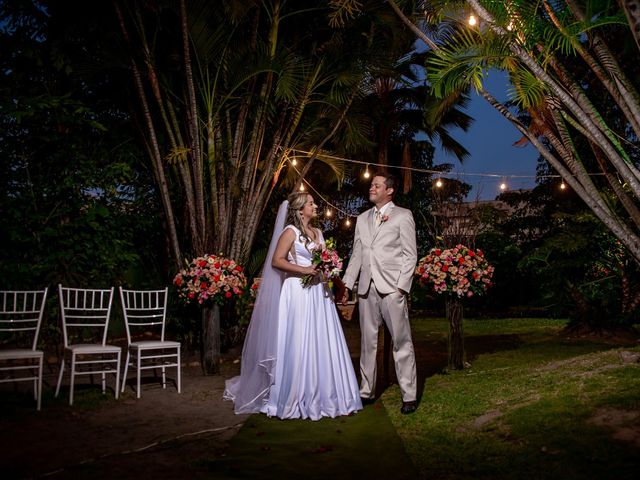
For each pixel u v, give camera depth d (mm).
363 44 8070
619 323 8586
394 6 4836
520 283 12945
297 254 4660
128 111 8461
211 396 5191
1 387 5426
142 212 8914
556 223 11211
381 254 4539
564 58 5262
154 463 3305
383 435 3828
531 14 4008
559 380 4426
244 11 6867
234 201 7996
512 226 12672
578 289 9359
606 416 3354
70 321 7598
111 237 7902
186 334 7848
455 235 6145
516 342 8266
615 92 4234
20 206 7062
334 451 3525
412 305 13883
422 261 6090
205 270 6141
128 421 4285
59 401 4875
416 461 3275
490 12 4098
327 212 14867
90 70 7281
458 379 5441
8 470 3170
